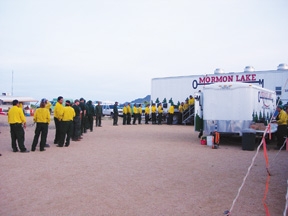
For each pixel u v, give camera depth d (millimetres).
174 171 7605
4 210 4773
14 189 5906
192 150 11195
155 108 26188
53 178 6762
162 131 19016
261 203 5254
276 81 19906
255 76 20734
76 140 13711
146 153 10367
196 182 6566
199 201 5312
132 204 5117
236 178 6973
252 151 11266
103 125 24391
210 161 9031
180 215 4652
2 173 7188
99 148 11438
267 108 14875
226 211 4797
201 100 13883
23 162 8539
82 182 6461
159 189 6012
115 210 4824
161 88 25922
